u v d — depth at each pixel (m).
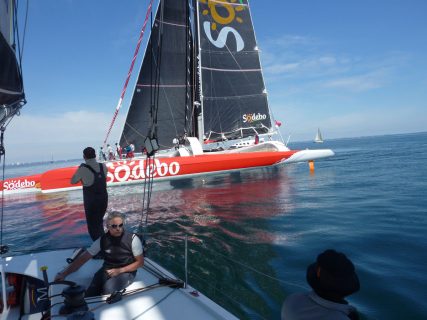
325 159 24.48
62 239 6.68
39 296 2.76
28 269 2.96
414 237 5.20
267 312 3.24
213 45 16.56
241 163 15.35
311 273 1.35
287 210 7.91
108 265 2.73
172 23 15.79
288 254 4.82
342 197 9.19
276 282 3.90
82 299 2.20
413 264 4.14
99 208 3.54
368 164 18.09
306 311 1.31
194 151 14.98
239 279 4.04
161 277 2.79
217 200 9.86
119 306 2.31
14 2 2.55
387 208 7.43
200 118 16.44
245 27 17.67
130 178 13.53
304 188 11.23
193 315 2.17
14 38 2.59
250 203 9.10
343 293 1.25
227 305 3.40
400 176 12.55
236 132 17.14
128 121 15.41
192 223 7.16
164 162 13.93
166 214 8.25
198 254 5.07
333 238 5.42
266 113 18.03
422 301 3.23
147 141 3.63
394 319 2.97
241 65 17.38
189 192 11.73
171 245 5.60
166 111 15.97
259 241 5.57
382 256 4.48
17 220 8.77
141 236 3.42
